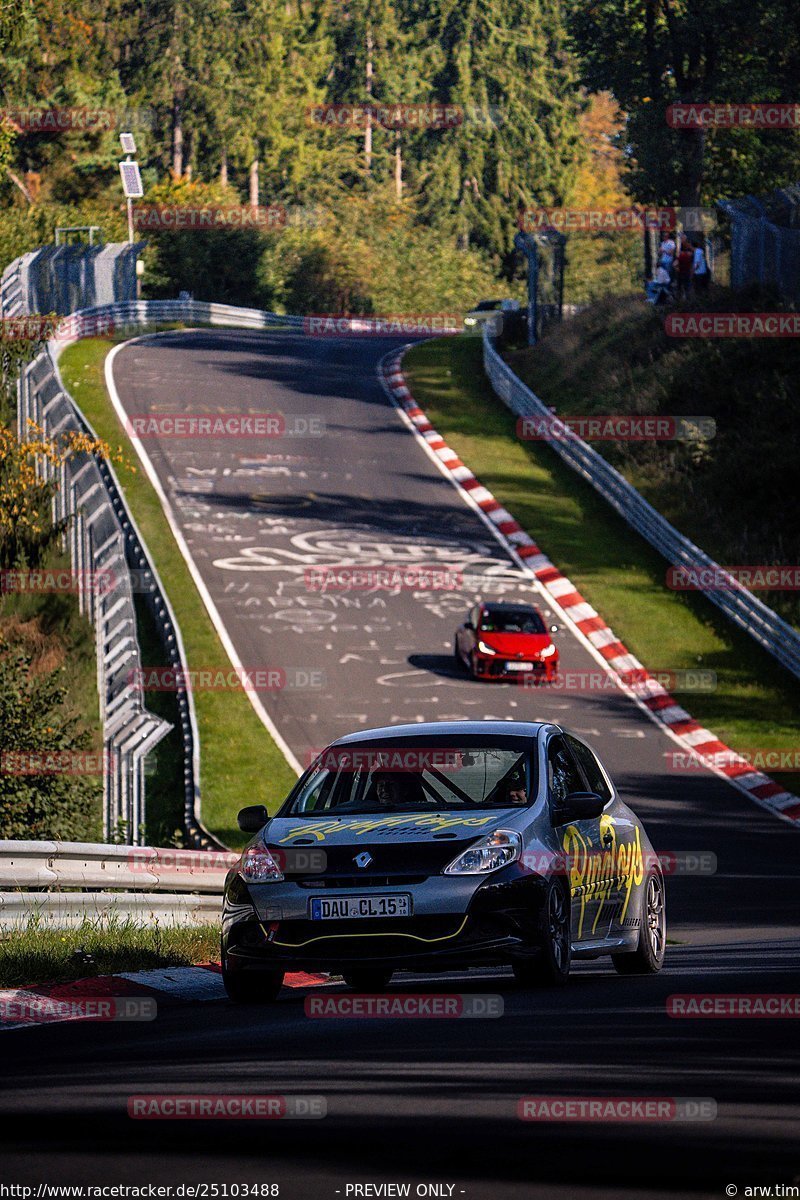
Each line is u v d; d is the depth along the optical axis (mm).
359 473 189125
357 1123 19469
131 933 45094
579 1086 21719
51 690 90688
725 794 109438
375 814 37094
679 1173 16453
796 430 184750
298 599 147250
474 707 125375
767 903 68750
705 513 175500
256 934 35719
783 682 135625
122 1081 23188
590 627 146625
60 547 130750
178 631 125562
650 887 42188
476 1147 17953
